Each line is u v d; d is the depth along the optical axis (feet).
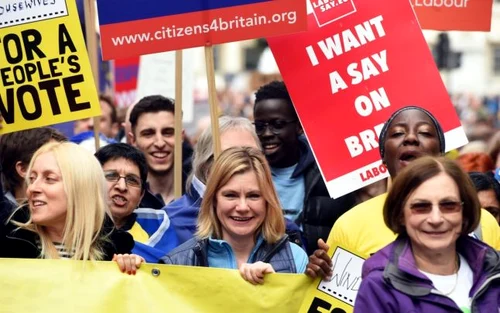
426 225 20.72
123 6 27.78
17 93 28.37
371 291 20.71
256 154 24.81
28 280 23.58
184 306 23.77
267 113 30.68
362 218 24.94
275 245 24.75
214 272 23.80
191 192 28.99
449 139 27.76
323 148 28.09
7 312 23.54
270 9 27.45
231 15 27.53
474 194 20.94
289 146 30.71
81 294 23.58
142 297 23.72
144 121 33.71
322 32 28.22
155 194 33.60
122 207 27.78
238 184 24.48
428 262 20.95
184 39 27.68
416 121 25.04
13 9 28.27
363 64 28.04
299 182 30.78
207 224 24.89
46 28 28.22
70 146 23.61
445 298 20.42
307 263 24.45
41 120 28.27
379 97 27.96
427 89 27.84
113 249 24.09
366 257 23.11
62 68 28.22
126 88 47.91
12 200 28.09
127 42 27.84
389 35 28.02
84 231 23.35
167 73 41.60
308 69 28.22
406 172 20.99
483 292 20.66
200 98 93.09
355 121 28.02
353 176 27.96
